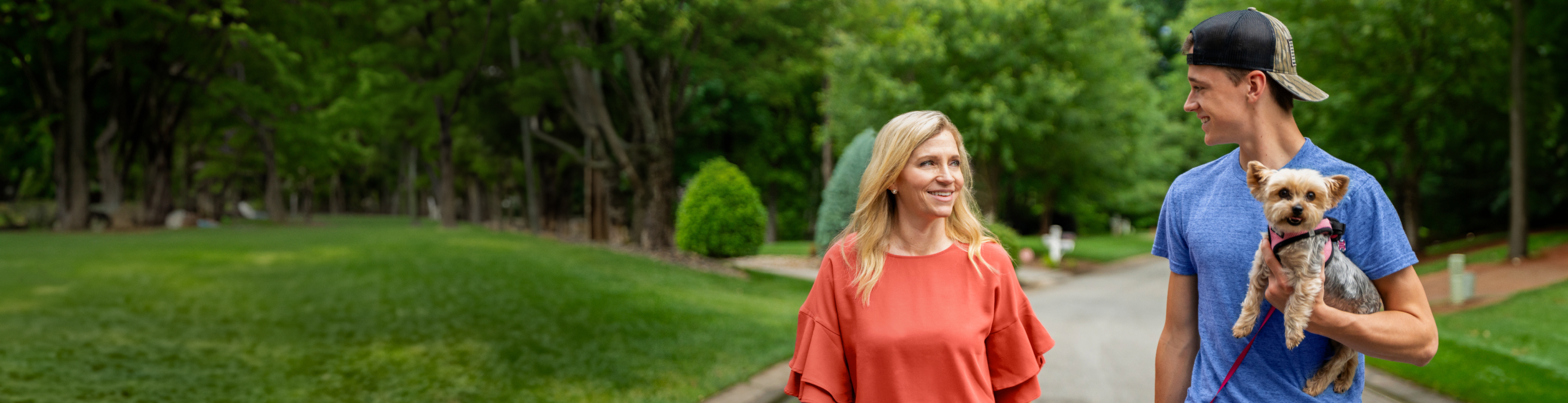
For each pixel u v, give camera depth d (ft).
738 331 30.27
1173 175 121.49
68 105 81.00
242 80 94.68
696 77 72.18
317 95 90.12
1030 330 7.70
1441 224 94.17
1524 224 57.88
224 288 35.55
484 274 41.75
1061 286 59.31
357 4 75.77
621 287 41.68
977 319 7.14
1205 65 5.94
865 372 7.09
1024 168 91.71
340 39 78.43
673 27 60.75
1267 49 5.69
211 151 132.46
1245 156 6.01
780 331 31.19
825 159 90.84
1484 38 63.62
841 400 7.22
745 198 65.41
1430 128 69.67
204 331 26.66
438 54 79.10
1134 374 24.80
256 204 255.70
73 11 67.00
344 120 102.73
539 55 73.20
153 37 72.95
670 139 71.51
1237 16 5.89
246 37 67.92
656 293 40.70
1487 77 64.90
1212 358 6.17
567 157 99.86
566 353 24.98
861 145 42.37
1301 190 4.94
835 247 7.52
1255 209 5.87
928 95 72.90
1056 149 80.18
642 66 71.97
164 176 100.73
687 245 65.67
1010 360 7.39
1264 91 5.73
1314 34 64.80
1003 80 69.26
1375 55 66.23
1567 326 32.68
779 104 86.02
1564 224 84.07
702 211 64.85
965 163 7.59
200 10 70.85
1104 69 76.28
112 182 86.22
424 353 24.54
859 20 71.72
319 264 44.88
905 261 7.29
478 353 24.63
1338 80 67.92
